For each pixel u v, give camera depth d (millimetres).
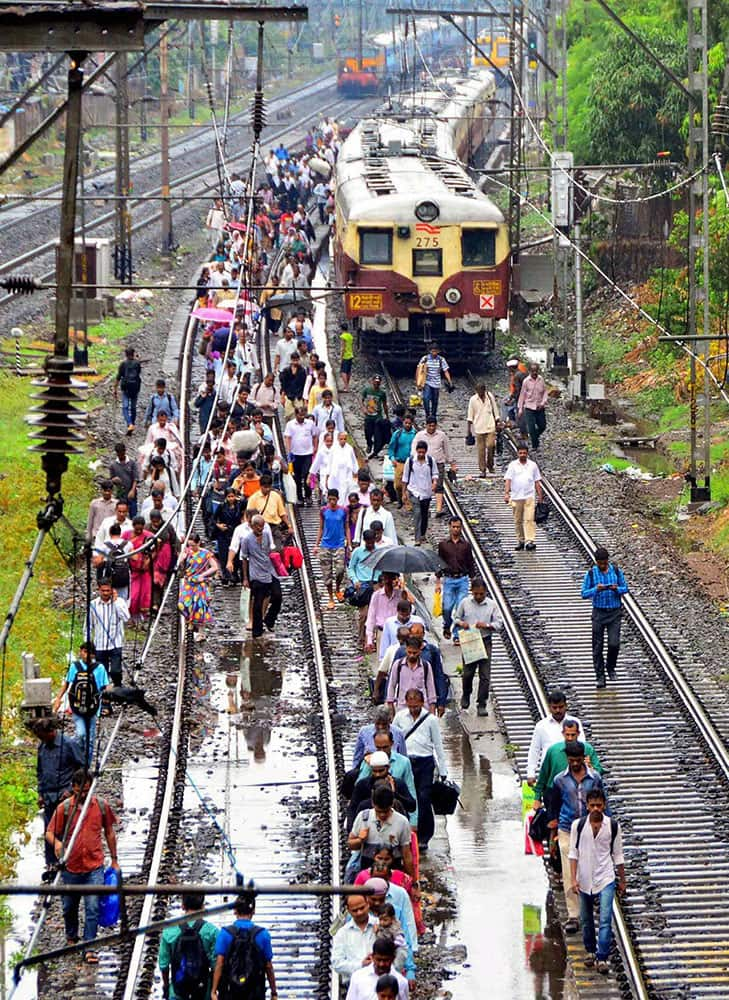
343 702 67500
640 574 83188
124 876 52719
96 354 123875
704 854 55688
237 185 158750
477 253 120562
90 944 29391
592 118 148750
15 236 160250
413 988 45406
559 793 50219
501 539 88188
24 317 132250
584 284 148500
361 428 108750
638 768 62188
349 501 79188
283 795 59125
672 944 49969
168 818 55938
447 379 105375
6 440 100188
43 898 51219
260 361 119562
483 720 66812
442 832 56844
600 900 47562
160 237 173000
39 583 80938
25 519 86125
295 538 85250
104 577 64312
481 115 193125
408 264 120438
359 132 151375
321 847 54938
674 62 145125
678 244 124250
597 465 103312
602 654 68875
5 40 27750
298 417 91750
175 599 77625
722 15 147000
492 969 47625
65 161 29453
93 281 137625
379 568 66750
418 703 53312
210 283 129750
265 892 28000
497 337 137250
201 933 42156
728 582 82938
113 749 62406
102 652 63656
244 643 74500
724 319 122375
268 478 76875
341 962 40562
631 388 124250
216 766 61531
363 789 48438
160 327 135625
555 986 46812
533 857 55000
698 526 92438
